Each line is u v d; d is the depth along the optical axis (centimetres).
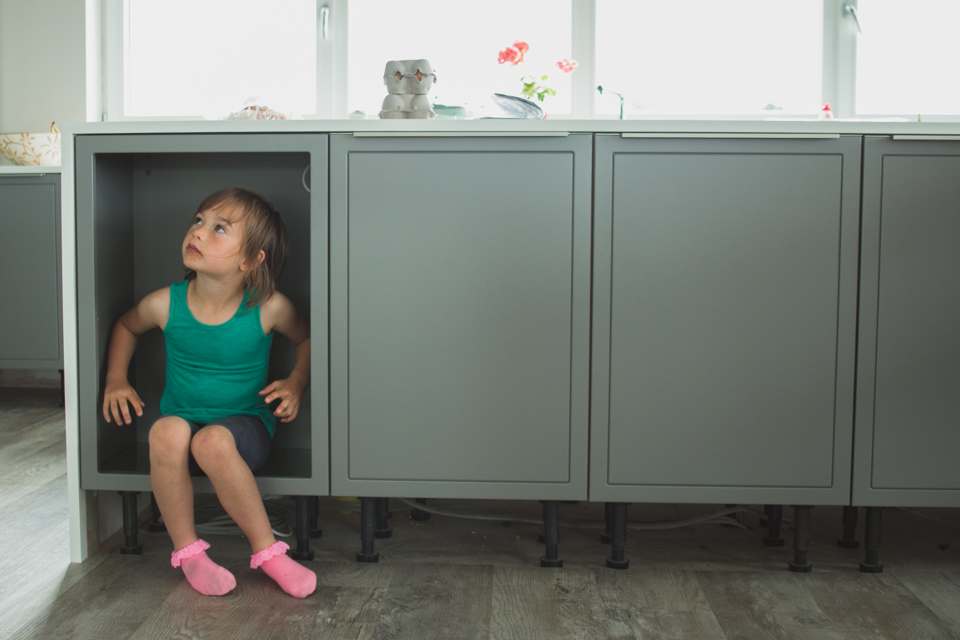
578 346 121
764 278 120
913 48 196
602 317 121
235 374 131
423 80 139
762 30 199
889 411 120
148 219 148
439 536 141
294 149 121
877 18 196
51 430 220
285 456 143
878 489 121
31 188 239
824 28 194
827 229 119
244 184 148
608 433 122
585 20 197
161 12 224
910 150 118
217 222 123
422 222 121
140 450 141
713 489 122
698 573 124
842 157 118
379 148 120
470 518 150
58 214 239
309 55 218
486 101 207
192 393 130
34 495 161
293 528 142
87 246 126
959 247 119
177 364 132
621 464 122
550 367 121
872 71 198
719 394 121
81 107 260
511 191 120
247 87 222
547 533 126
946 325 119
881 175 118
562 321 121
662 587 118
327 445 124
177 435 114
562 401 122
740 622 107
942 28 195
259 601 112
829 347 120
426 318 121
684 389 121
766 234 119
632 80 203
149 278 149
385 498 140
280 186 148
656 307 120
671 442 122
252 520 116
